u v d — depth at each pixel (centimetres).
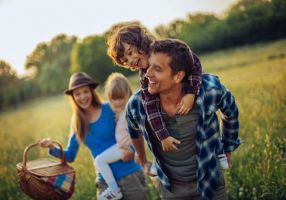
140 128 303
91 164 624
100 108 416
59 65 1783
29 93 1653
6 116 1441
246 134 543
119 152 399
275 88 599
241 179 488
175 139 281
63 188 396
